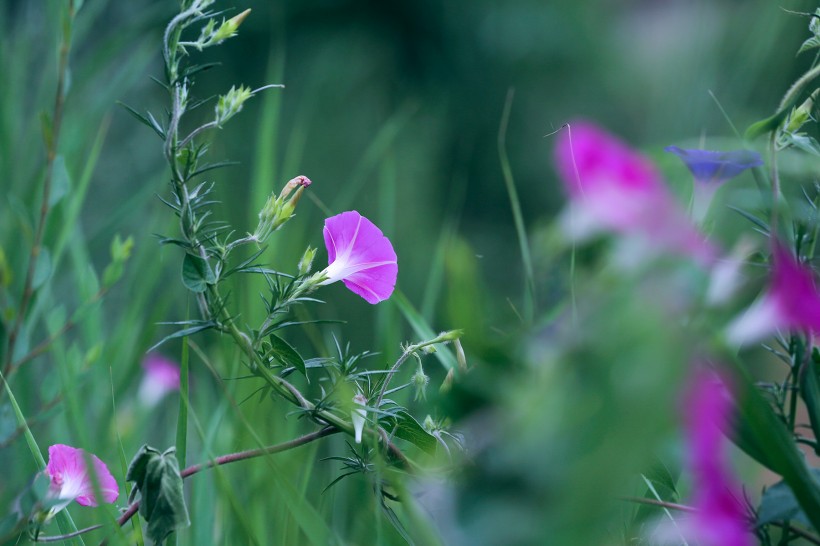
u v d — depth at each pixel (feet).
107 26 20.67
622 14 42.42
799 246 7.64
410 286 27.04
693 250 7.18
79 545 7.95
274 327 7.79
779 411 7.70
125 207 11.32
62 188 8.61
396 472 7.65
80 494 7.85
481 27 44.04
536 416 6.62
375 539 7.74
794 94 7.61
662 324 6.14
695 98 9.02
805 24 8.59
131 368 9.05
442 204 34.55
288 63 36.78
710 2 10.35
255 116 30.32
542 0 44.57
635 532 7.63
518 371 7.18
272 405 8.43
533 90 43.80
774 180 7.57
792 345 7.72
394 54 42.80
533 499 6.55
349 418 7.77
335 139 32.55
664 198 7.23
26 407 8.83
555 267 7.43
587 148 7.37
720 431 7.45
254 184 9.61
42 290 9.01
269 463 7.77
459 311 7.17
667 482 7.64
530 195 41.70
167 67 7.70
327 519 8.17
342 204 11.12
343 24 39.81
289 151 10.97
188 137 7.72
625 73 40.37
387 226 10.97
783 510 7.49
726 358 7.25
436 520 7.37
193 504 8.16
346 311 18.58
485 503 6.89
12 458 8.67
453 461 7.61
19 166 11.02
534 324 7.30
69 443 8.63
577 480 6.20
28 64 14.12
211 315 7.74
